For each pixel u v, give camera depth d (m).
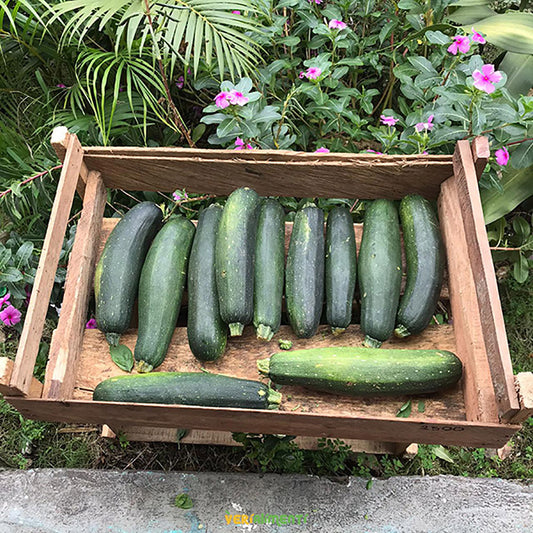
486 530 0.76
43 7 1.03
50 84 1.18
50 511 0.78
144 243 0.72
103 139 0.92
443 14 1.06
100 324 0.67
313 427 0.58
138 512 0.77
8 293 0.86
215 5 0.88
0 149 1.03
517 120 0.76
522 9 1.15
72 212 0.97
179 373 0.63
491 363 0.56
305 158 0.72
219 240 0.68
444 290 0.73
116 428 0.84
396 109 1.16
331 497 0.78
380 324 0.65
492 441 0.55
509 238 1.03
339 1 1.02
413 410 0.62
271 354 0.67
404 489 0.79
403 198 0.75
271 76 0.99
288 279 0.68
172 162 0.73
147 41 0.98
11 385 0.54
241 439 0.80
